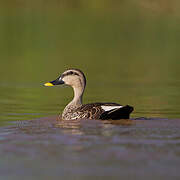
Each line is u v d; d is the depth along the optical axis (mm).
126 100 17734
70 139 10273
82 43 36531
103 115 12602
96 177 7934
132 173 8062
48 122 12703
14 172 8250
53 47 34375
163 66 27125
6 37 37969
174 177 7855
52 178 7938
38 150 9461
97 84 21531
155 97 18328
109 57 30656
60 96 18984
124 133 10773
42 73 24328
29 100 17812
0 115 14695
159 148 9477
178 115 14695
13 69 25703
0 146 9805
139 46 35625
